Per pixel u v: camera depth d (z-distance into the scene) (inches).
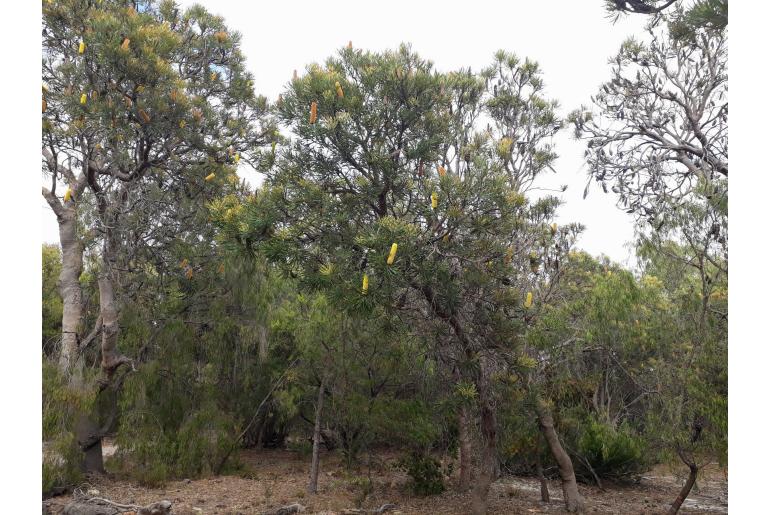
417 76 278.8
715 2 206.7
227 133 462.3
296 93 272.2
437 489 395.2
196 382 485.7
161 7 468.1
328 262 256.2
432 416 373.7
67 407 391.9
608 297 346.6
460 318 289.4
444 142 307.7
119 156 409.4
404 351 365.4
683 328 303.1
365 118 269.9
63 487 388.2
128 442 427.8
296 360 476.4
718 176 355.9
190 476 445.7
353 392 404.5
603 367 437.4
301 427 571.2
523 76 369.4
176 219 445.4
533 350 337.1
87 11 412.5
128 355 465.7
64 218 464.4
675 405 299.9
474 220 265.4
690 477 313.3
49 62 421.1
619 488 459.5
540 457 417.4
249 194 296.2
